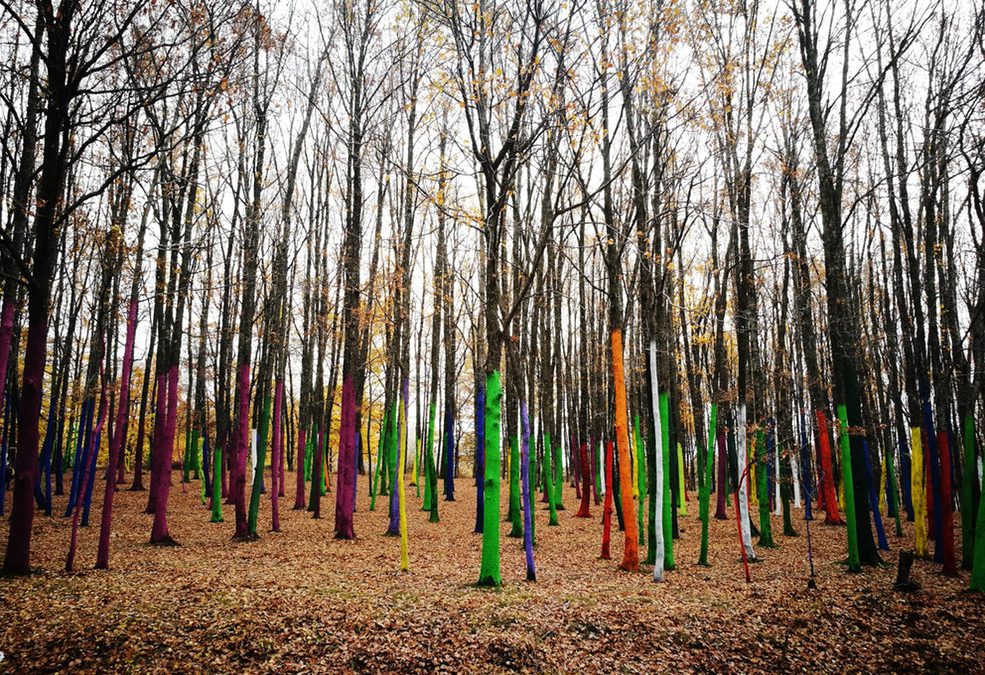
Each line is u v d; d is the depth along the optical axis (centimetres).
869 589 1145
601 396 2602
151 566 1258
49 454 2080
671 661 860
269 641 846
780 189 1881
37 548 1487
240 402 1777
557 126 1135
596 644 895
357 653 830
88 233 1256
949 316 1595
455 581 1205
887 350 2286
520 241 1898
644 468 1917
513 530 1903
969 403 1379
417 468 3066
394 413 2016
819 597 1098
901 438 2170
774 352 2294
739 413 1537
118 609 915
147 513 2205
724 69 1369
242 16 1154
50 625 852
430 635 891
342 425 1812
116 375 2514
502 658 845
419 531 1989
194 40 1116
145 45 1148
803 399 2047
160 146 1132
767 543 1770
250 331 1794
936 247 1586
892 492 2333
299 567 1318
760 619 987
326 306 2478
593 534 1992
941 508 1340
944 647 918
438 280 2272
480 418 2075
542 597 1063
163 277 1575
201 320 2881
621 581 1244
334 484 3734
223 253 2047
